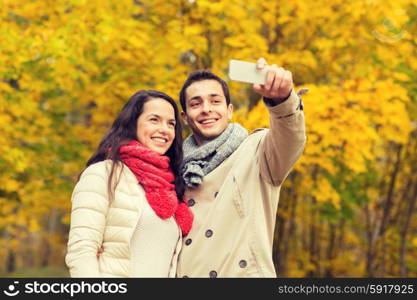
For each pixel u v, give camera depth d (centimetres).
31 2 914
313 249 1391
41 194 1070
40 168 1043
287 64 893
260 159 411
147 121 412
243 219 401
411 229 1471
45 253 2455
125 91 916
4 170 1004
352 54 891
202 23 914
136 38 860
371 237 1312
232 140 424
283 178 406
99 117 1017
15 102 948
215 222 402
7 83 972
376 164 1316
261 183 413
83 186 386
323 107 800
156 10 948
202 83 434
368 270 1303
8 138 967
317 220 1353
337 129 824
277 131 384
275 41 948
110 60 941
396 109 834
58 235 1647
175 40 857
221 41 980
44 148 1029
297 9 873
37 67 915
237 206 402
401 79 843
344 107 826
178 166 425
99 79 940
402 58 864
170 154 430
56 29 906
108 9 905
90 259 366
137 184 394
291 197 1227
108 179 388
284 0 869
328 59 919
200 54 918
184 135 898
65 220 1100
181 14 942
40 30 885
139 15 1009
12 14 970
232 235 399
